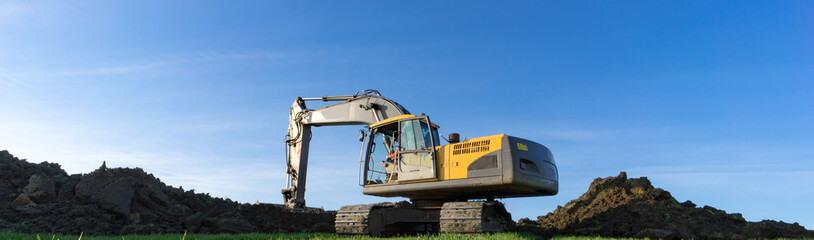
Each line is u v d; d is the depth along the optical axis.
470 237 9.52
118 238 10.11
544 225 15.87
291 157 17.62
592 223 13.94
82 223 11.78
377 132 12.59
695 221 13.31
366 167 12.34
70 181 14.41
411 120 11.75
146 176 15.73
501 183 10.37
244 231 14.14
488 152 10.76
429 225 13.29
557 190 11.84
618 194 15.38
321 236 11.23
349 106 15.78
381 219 12.08
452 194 12.03
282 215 16.08
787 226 14.00
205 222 14.14
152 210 14.22
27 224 11.40
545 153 11.50
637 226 13.20
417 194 12.07
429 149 11.34
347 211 12.05
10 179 14.16
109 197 13.20
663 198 14.82
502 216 12.16
